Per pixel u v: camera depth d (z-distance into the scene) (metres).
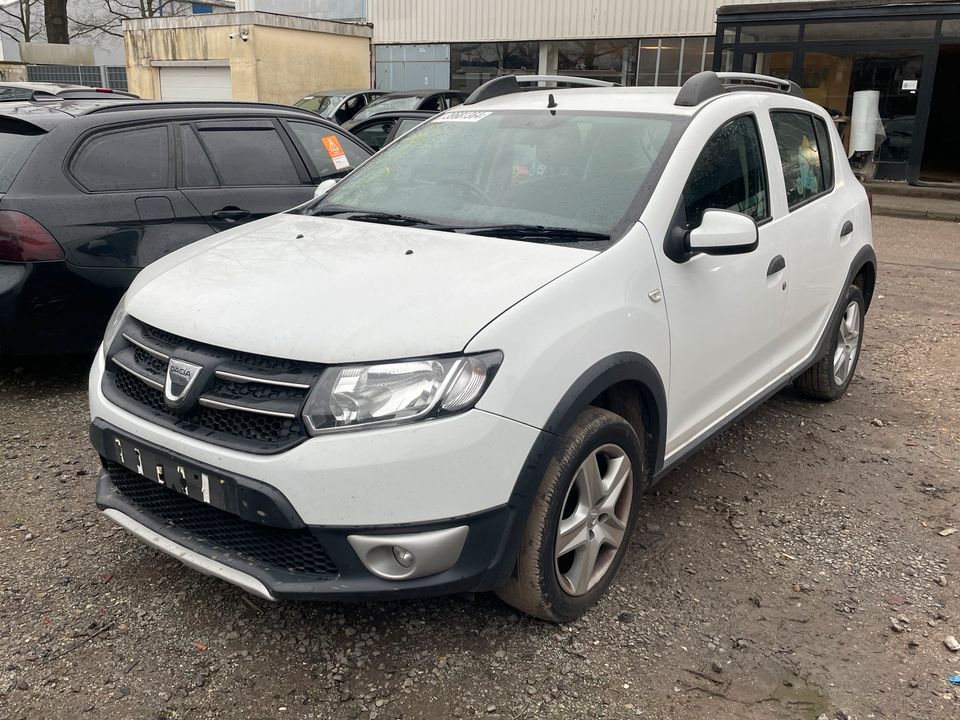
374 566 2.33
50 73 21.75
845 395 5.25
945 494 3.91
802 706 2.49
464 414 2.29
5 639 2.67
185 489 2.46
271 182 5.45
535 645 2.71
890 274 9.12
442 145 3.76
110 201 4.65
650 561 3.25
